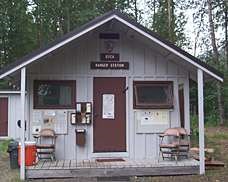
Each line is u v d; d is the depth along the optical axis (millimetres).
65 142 12195
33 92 12125
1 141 20094
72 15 34688
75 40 11148
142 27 10727
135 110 12383
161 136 11953
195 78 13180
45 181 10312
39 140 12094
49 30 35344
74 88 12250
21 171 10445
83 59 12312
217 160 13453
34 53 10359
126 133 12367
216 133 23125
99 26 10812
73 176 10578
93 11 33844
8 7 34031
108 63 12367
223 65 30047
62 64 12258
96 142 12297
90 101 12320
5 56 34500
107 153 12289
